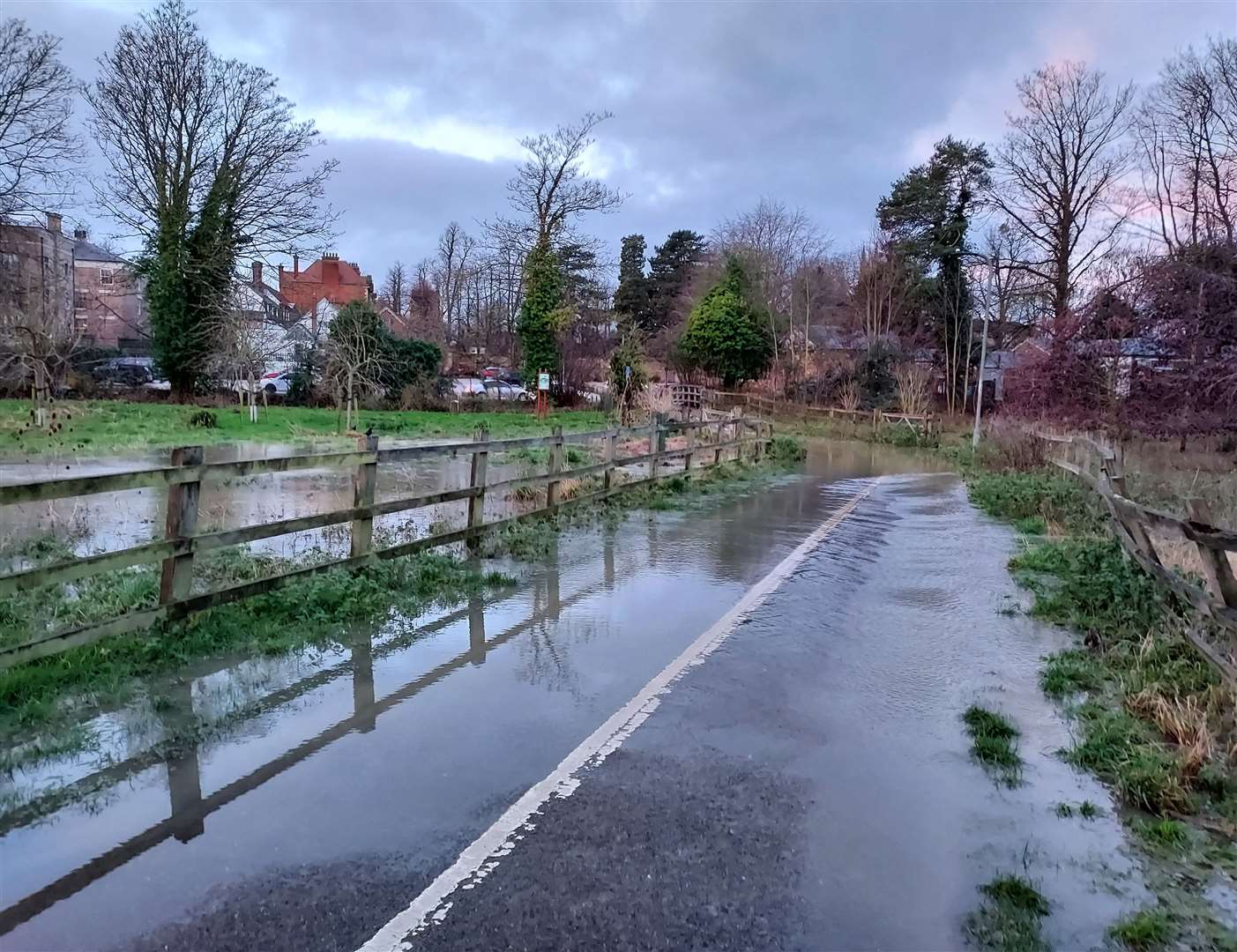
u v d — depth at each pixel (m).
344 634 5.86
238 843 3.26
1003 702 5.01
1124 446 16.27
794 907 2.97
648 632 6.19
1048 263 36.19
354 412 25.20
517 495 12.16
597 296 45.38
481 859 3.21
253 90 30.80
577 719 4.54
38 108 27.47
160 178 30.11
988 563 9.14
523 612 6.62
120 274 35.59
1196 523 5.11
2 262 28.09
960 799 3.81
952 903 3.03
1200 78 23.75
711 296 45.41
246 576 6.89
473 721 4.48
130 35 29.50
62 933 2.72
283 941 2.72
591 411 36.34
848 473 19.80
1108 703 4.98
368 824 3.42
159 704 4.52
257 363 26.42
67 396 29.72
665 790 3.79
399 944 2.72
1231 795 3.83
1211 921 2.96
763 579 8.05
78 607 5.83
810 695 5.03
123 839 3.27
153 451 15.41
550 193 35.91
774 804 3.70
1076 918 2.96
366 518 7.04
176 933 2.74
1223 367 14.84
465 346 54.34
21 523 9.06
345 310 33.38
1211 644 5.28
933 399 42.53
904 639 6.25
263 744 4.14
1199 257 16.61
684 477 15.37
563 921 2.85
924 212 44.94
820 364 45.00
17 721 4.24
